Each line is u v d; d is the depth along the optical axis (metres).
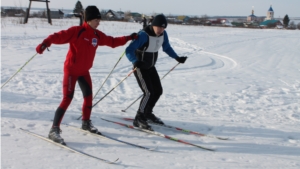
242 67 9.70
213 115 4.76
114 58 10.08
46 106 4.70
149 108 4.05
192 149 3.30
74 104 4.94
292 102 5.76
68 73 3.36
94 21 3.26
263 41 18.77
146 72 3.87
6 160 2.75
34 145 3.14
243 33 26.23
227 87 6.78
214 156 3.14
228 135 3.84
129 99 5.52
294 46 16.36
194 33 23.61
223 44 16.14
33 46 11.46
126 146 3.27
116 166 2.74
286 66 10.08
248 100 5.79
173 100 5.57
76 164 2.74
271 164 2.99
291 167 2.94
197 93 6.15
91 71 7.83
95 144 3.27
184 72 8.52
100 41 3.47
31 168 2.62
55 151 3.01
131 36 3.62
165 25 3.62
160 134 3.64
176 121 4.34
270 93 6.40
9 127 3.63
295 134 3.95
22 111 4.32
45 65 8.28
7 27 18.31
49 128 3.70
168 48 4.10
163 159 2.97
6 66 7.81
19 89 5.73
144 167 2.75
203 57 11.48
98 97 5.53
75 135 3.51
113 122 4.11
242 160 3.06
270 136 3.85
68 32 3.16
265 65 10.19
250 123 4.39
